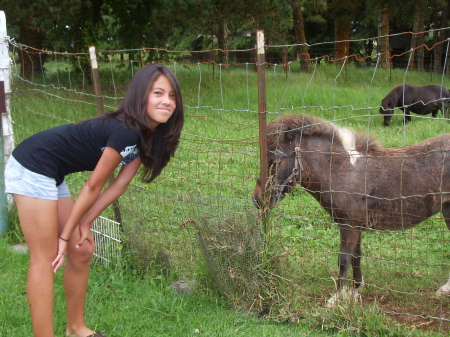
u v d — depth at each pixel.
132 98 2.71
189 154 5.33
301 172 3.74
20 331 3.28
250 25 16.92
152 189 4.57
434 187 3.71
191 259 4.16
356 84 14.76
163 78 2.74
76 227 3.02
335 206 3.79
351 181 3.72
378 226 3.93
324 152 3.65
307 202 5.82
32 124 5.83
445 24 24.70
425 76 18.11
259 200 3.60
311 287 3.84
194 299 3.81
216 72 15.23
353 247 3.80
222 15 13.77
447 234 5.06
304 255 3.99
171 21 14.09
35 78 12.98
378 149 3.81
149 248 4.29
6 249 4.64
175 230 4.25
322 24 27.83
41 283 2.82
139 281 4.14
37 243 2.81
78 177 5.52
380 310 3.61
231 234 3.69
